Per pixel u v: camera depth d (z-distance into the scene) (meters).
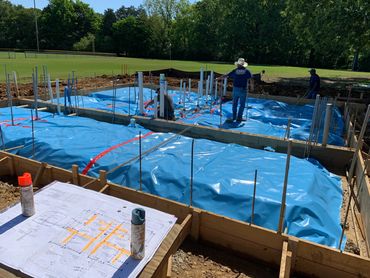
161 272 2.02
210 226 3.54
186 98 11.70
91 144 5.79
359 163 5.11
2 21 57.75
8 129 6.62
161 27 53.81
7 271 1.74
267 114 9.73
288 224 3.69
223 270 3.26
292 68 32.94
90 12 66.06
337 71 30.11
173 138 6.21
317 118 6.25
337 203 4.57
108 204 2.34
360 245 3.67
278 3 41.22
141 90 8.38
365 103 10.52
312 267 3.09
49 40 60.28
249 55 45.69
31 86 12.86
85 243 1.92
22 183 2.07
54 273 1.70
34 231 2.00
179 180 4.47
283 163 5.11
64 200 2.36
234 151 5.61
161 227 2.12
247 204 3.94
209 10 48.25
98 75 18.22
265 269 3.29
